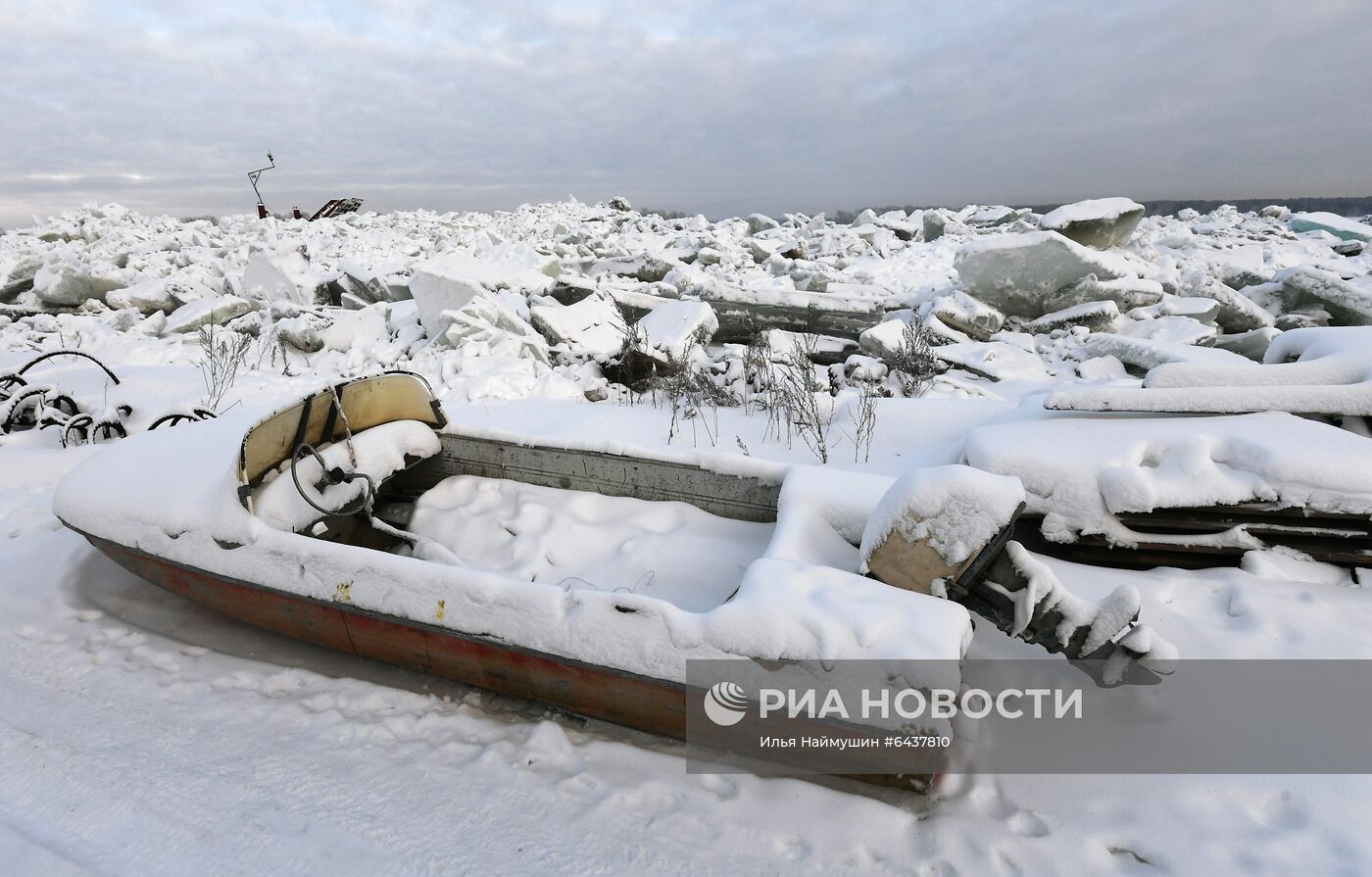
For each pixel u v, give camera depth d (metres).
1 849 2.52
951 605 2.70
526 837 2.60
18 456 6.09
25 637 3.83
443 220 28.78
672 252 18.58
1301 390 3.93
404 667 3.52
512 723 3.19
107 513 3.72
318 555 3.30
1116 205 10.27
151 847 2.54
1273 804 2.55
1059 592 2.90
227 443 3.94
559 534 4.27
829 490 3.66
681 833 2.62
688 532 4.23
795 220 27.25
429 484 5.04
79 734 3.10
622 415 6.93
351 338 10.78
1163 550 3.54
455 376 8.39
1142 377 7.52
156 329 12.10
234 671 3.55
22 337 11.48
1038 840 2.52
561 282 10.91
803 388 6.96
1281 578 3.33
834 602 2.69
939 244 19.23
